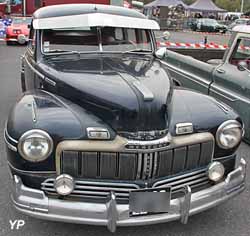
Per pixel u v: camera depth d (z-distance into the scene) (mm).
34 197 2961
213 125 3256
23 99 3428
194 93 3754
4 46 18562
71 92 3299
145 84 3275
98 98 3057
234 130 3314
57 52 4348
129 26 4656
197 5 45938
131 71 3697
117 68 3771
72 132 2949
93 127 2967
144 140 2947
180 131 3088
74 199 2990
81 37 4449
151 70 3857
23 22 19391
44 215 2947
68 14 4523
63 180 2945
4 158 4902
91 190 3025
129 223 2949
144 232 3420
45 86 3756
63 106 3234
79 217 2930
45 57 4301
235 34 5832
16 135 2936
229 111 3465
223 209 3840
